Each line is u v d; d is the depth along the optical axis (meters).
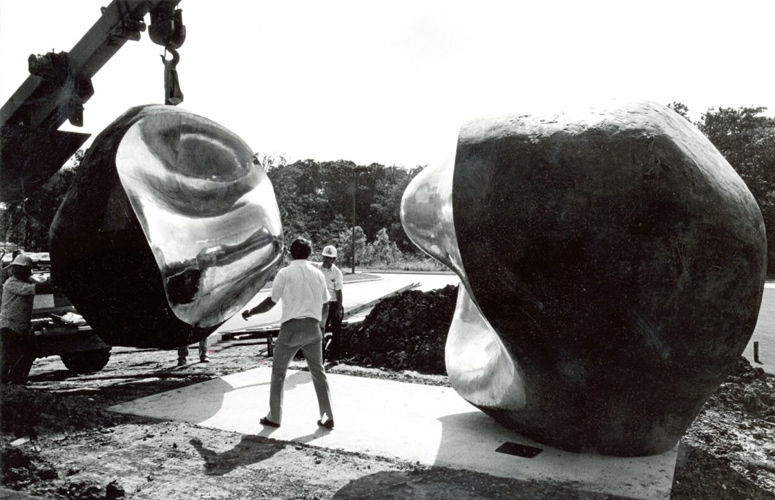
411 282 32.25
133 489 3.89
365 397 6.40
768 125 58.94
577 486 3.91
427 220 4.72
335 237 67.75
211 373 8.19
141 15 7.86
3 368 7.04
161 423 5.45
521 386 4.42
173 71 7.90
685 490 3.96
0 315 7.09
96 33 7.95
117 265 6.21
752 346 11.98
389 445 4.79
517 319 3.95
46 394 5.57
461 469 4.24
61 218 6.45
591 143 3.70
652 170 3.60
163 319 6.52
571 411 4.20
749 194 3.96
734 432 5.56
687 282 3.65
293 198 64.69
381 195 91.75
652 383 3.92
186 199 6.90
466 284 4.21
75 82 8.35
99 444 4.82
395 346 9.23
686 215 3.60
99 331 6.96
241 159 7.83
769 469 4.57
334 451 4.65
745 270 3.75
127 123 6.53
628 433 4.20
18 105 8.47
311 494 3.81
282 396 5.34
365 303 18.78
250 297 7.87
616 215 3.60
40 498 3.55
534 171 3.73
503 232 3.79
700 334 3.75
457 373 5.66
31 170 8.81
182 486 3.94
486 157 3.92
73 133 8.79
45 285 7.38
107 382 7.68
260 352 10.50
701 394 4.04
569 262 3.67
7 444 4.46
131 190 6.18
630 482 3.97
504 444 4.79
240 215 7.52
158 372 8.45
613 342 3.79
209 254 6.83
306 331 5.18
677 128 3.90
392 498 3.74
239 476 4.12
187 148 7.07
